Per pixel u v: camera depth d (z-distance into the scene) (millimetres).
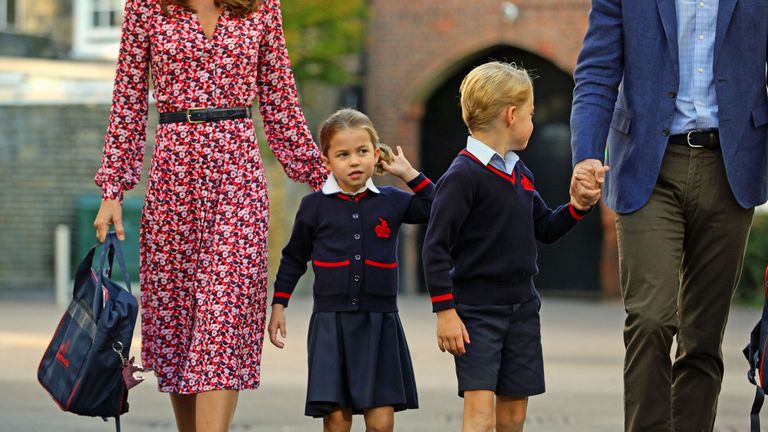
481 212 18016
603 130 18547
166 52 18562
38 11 75188
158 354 19156
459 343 17859
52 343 18750
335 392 18844
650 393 18203
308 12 65188
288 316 52781
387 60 75625
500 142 18281
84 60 70562
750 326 52875
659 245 18344
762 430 26406
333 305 19156
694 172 18469
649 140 18484
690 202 18547
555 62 72500
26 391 30766
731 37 18422
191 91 18641
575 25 72125
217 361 18438
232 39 18672
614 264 71688
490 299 18078
